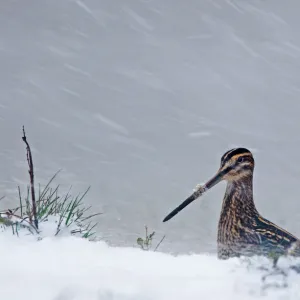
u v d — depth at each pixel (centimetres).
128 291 752
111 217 1568
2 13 2538
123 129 2075
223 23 2581
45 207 1035
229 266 846
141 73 2334
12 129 2008
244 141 2094
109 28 2509
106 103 2183
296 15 2636
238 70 2398
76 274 801
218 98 2277
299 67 2442
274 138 2122
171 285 766
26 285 769
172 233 1509
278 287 750
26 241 927
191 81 2325
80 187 1745
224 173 1096
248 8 2645
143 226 1536
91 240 978
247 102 2273
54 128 2034
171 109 2195
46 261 853
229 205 1080
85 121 2089
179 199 1750
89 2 2600
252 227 1052
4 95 2164
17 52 2362
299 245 1008
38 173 1781
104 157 1920
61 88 2223
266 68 2428
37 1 2592
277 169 1980
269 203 1817
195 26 2558
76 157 1903
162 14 2588
